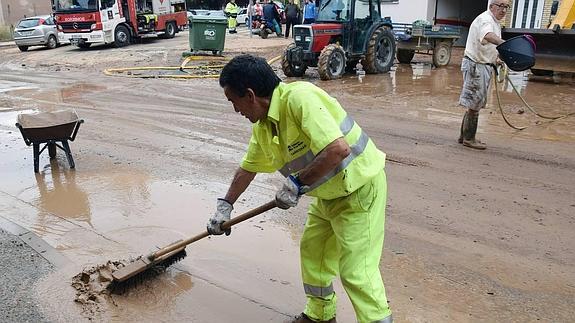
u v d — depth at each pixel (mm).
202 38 16953
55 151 6332
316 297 3035
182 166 6109
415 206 4863
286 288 3521
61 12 20109
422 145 6887
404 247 4070
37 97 10984
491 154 6480
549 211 4734
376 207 2617
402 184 5434
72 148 6934
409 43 15164
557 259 3877
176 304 3322
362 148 2539
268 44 20797
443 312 3229
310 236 2928
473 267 3768
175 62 16453
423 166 6012
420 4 19281
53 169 6059
